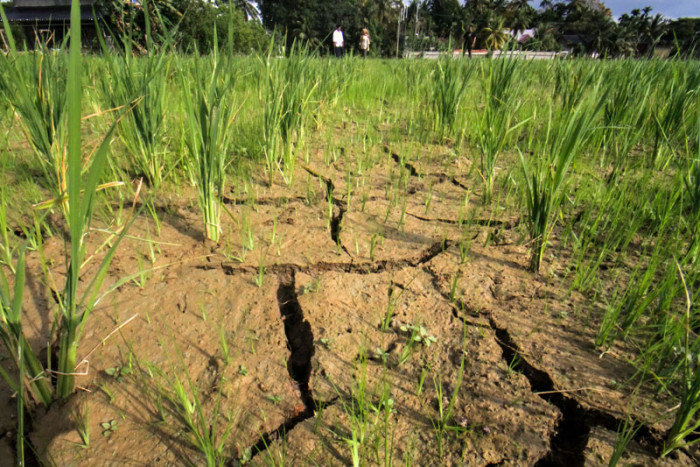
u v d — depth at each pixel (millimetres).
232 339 1664
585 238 2346
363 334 1702
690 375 1323
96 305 1783
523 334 1707
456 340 1688
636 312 1665
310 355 1619
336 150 3689
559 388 1470
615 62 5195
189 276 2004
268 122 2873
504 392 1461
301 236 2365
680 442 1219
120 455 1227
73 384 1382
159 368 1511
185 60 3404
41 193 2602
